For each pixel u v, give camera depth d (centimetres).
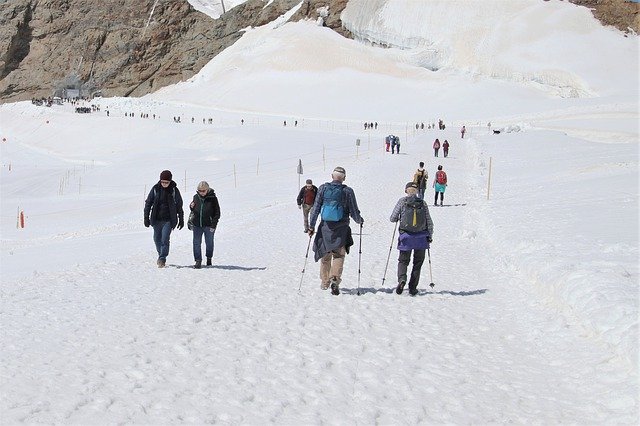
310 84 15262
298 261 1589
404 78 15638
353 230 2100
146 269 1454
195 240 1485
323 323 936
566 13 17775
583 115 10019
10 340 799
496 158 4581
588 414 602
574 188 2609
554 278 1045
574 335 832
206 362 726
